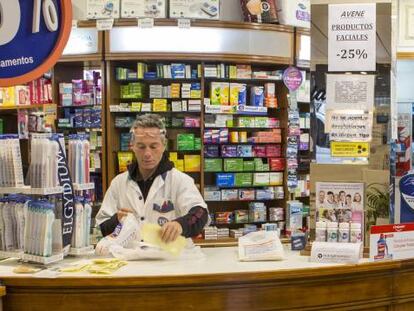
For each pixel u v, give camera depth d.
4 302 2.20
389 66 2.74
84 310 2.18
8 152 2.39
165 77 5.73
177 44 5.50
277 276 2.29
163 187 2.81
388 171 2.73
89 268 2.31
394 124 2.92
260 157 6.00
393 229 2.55
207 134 5.78
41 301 2.19
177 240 2.49
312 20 2.79
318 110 2.80
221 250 2.81
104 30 5.52
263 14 5.75
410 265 2.59
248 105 5.99
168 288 2.21
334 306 2.41
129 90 5.83
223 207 6.11
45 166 2.33
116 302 2.19
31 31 2.58
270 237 2.57
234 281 2.24
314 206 2.77
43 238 2.32
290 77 5.35
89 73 6.04
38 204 2.34
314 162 2.79
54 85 5.92
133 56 5.50
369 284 2.50
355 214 2.73
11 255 2.39
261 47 5.65
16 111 5.94
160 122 2.82
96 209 5.68
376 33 2.75
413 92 6.55
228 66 5.81
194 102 5.71
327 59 2.78
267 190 5.96
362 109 2.76
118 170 5.80
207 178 6.00
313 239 2.72
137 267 2.35
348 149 2.76
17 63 2.57
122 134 5.88
